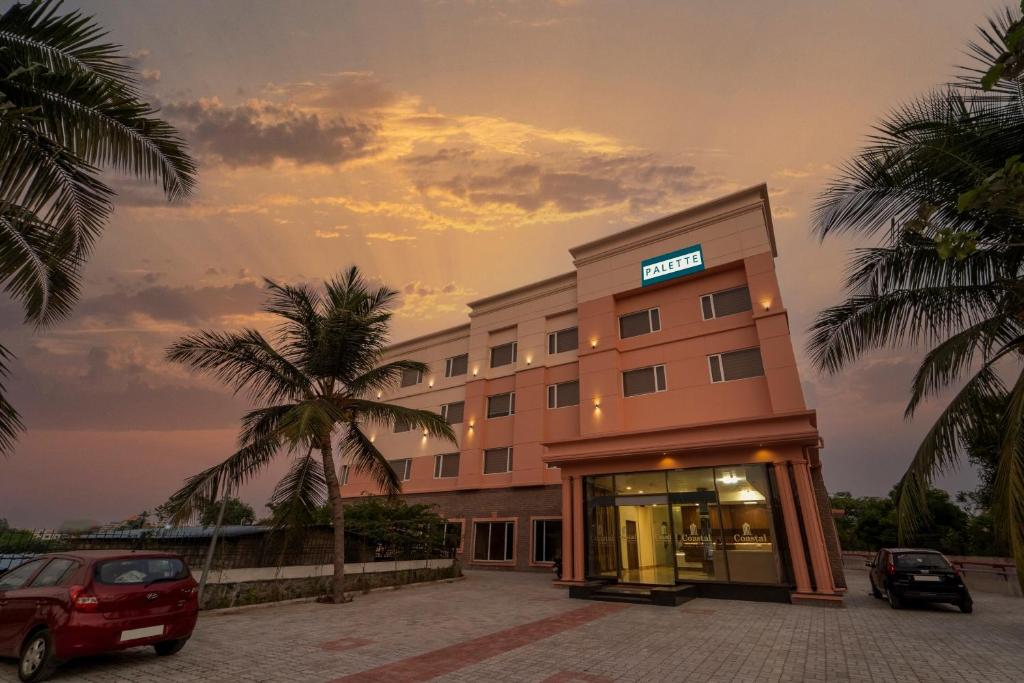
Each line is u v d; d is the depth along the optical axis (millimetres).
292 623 9844
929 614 10984
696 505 14508
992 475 18453
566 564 15969
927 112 7969
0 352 6426
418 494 28109
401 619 10438
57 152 6777
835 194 9094
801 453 13445
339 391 14453
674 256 22141
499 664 6961
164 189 7879
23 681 5871
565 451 16922
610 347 22594
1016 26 3389
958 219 8461
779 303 18953
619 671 6633
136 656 7023
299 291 13883
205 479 11727
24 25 6637
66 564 6711
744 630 9305
